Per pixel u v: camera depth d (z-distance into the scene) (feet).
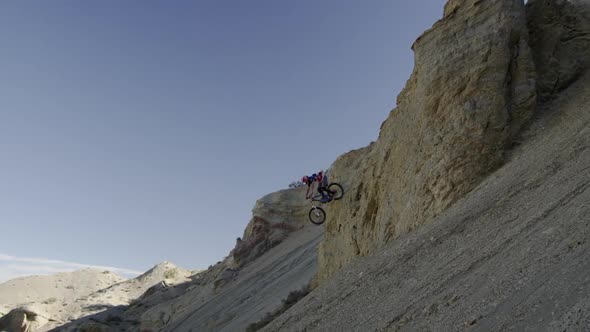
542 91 48.73
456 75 49.26
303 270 99.45
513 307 19.02
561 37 52.54
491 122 44.70
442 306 24.14
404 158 53.42
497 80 46.39
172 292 211.61
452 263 29.35
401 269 35.06
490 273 24.09
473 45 49.49
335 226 71.20
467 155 43.98
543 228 25.14
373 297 33.65
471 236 31.65
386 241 51.60
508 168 40.29
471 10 51.52
